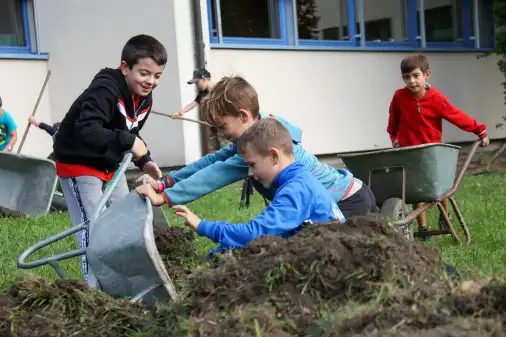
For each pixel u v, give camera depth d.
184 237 4.46
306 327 2.68
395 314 2.53
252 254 3.15
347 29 14.44
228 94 4.15
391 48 14.98
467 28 16.42
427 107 7.15
